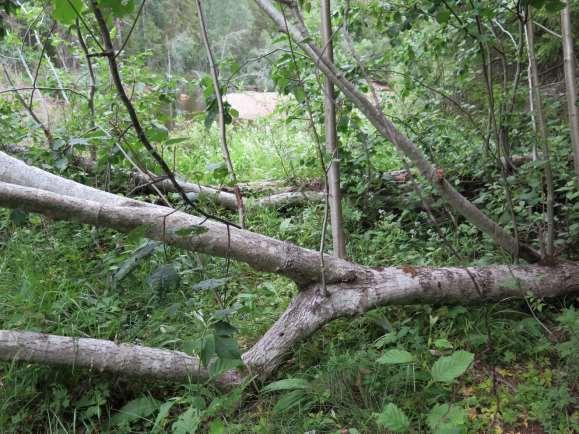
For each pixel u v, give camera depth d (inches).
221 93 108.3
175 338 105.9
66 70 208.7
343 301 101.0
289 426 84.4
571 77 106.3
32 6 182.1
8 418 89.7
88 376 96.0
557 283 109.0
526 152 145.5
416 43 161.3
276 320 112.4
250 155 250.2
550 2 90.2
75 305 115.7
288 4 98.5
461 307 106.4
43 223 152.7
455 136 176.7
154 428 85.0
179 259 128.0
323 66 97.8
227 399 86.6
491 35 136.8
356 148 169.2
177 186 73.0
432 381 77.5
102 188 171.5
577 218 128.3
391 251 138.9
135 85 171.5
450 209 151.6
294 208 182.7
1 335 90.8
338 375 91.0
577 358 89.9
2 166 132.6
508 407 86.2
